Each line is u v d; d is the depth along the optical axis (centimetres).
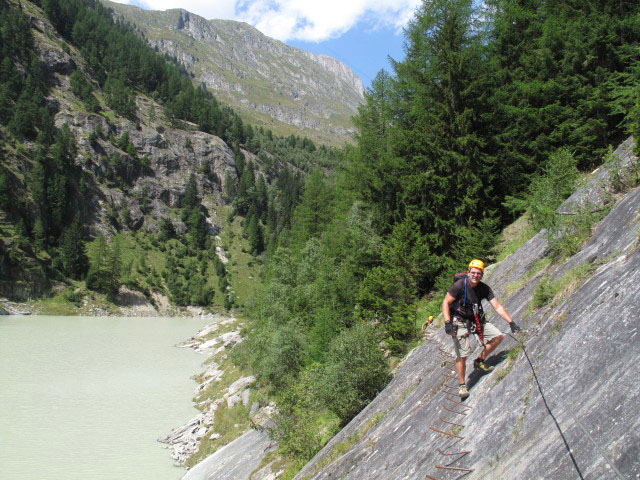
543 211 1312
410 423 788
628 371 356
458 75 2397
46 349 5494
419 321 1870
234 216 17950
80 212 13625
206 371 4353
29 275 10638
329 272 2833
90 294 11362
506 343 682
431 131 2461
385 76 3078
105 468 2311
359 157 3009
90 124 15800
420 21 2602
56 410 3170
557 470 342
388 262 2038
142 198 15725
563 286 679
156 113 19600
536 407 449
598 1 2273
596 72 2083
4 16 16625
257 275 15300
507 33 2631
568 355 471
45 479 2159
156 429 2900
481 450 483
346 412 1661
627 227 657
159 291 12762
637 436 291
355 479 840
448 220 2356
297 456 1777
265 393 2827
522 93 2350
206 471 2150
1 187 11612
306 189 5759
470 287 602
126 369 4559
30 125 13912
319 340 2442
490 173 2398
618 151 1109
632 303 432
